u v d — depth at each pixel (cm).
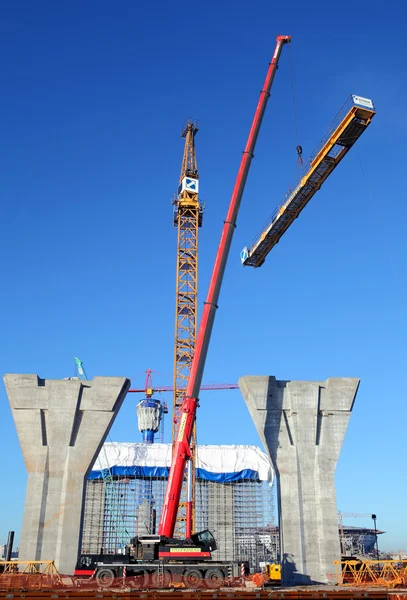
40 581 3609
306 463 4759
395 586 3869
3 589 3222
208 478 8512
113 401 4772
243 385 4994
